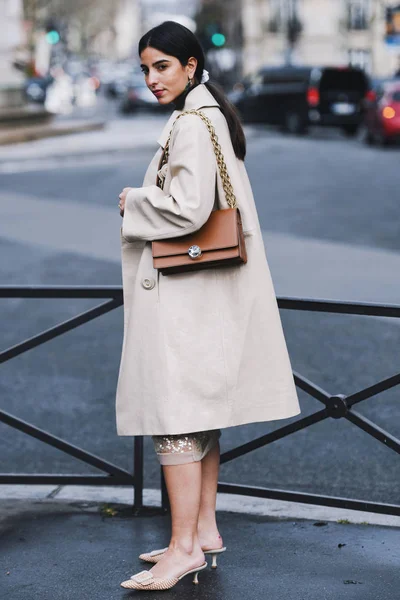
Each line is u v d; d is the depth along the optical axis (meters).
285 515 4.98
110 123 41.00
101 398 7.33
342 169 22.84
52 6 106.50
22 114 32.59
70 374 7.91
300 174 21.89
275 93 36.16
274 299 4.19
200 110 4.08
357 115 35.09
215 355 4.04
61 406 7.16
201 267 3.99
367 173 21.94
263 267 4.14
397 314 4.55
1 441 6.58
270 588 4.18
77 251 13.02
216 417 4.04
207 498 4.39
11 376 7.88
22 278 11.35
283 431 4.84
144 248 4.09
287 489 5.72
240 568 4.38
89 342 8.80
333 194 18.42
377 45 74.50
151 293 4.06
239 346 4.08
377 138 30.03
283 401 4.15
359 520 4.90
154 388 4.02
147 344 4.05
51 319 9.59
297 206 16.95
